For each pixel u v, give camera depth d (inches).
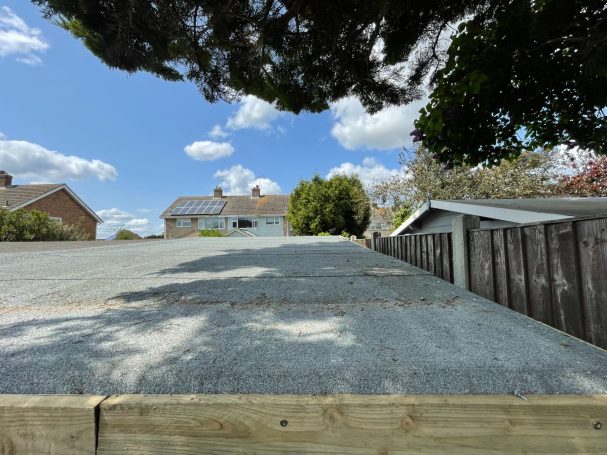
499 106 129.7
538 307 80.1
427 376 50.4
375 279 127.6
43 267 162.6
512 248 90.0
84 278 133.3
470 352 58.9
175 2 124.1
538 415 42.9
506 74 116.7
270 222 1045.8
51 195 746.2
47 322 79.5
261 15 138.3
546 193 435.2
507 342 63.7
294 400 44.9
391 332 70.3
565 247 72.0
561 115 142.0
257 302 96.0
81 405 45.4
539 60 118.2
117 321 79.5
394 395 46.1
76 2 114.4
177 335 69.6
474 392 47.0
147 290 111.7
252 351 60.7
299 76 180.4
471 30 108.7
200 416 44.9
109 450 44.7
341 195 802.2
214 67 171.9
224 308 90.1
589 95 131.5
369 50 155.7
